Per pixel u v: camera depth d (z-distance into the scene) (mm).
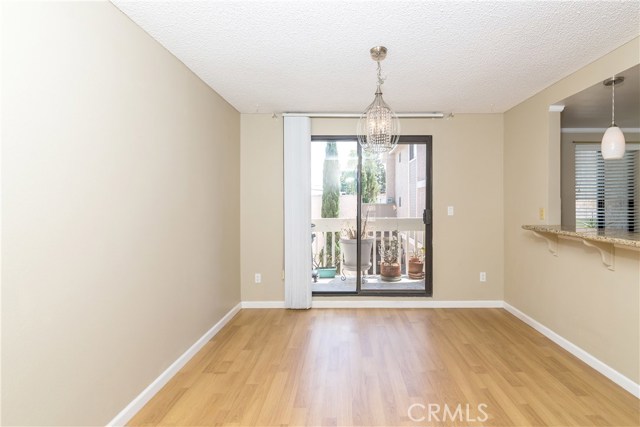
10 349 1235
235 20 1933
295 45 2244
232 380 2305
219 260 3254
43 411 1363
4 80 1204
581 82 2621
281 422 1854
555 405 1989
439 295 3934
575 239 2660
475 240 3922
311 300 3930
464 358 2602
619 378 2213
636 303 2105
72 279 1503
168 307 2318
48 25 1375
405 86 3023
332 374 2371
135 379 1954
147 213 2072
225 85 2984
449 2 1758
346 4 1777
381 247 4473
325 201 4398
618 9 1808
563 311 2814
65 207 1464
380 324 3365
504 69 2643
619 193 3938
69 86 1480
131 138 1914
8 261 1224
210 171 3041
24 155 1279
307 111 3801
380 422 1845
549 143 3037
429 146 3926
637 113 3293
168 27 2004
